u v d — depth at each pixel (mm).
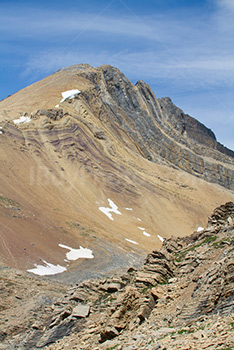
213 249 27297
